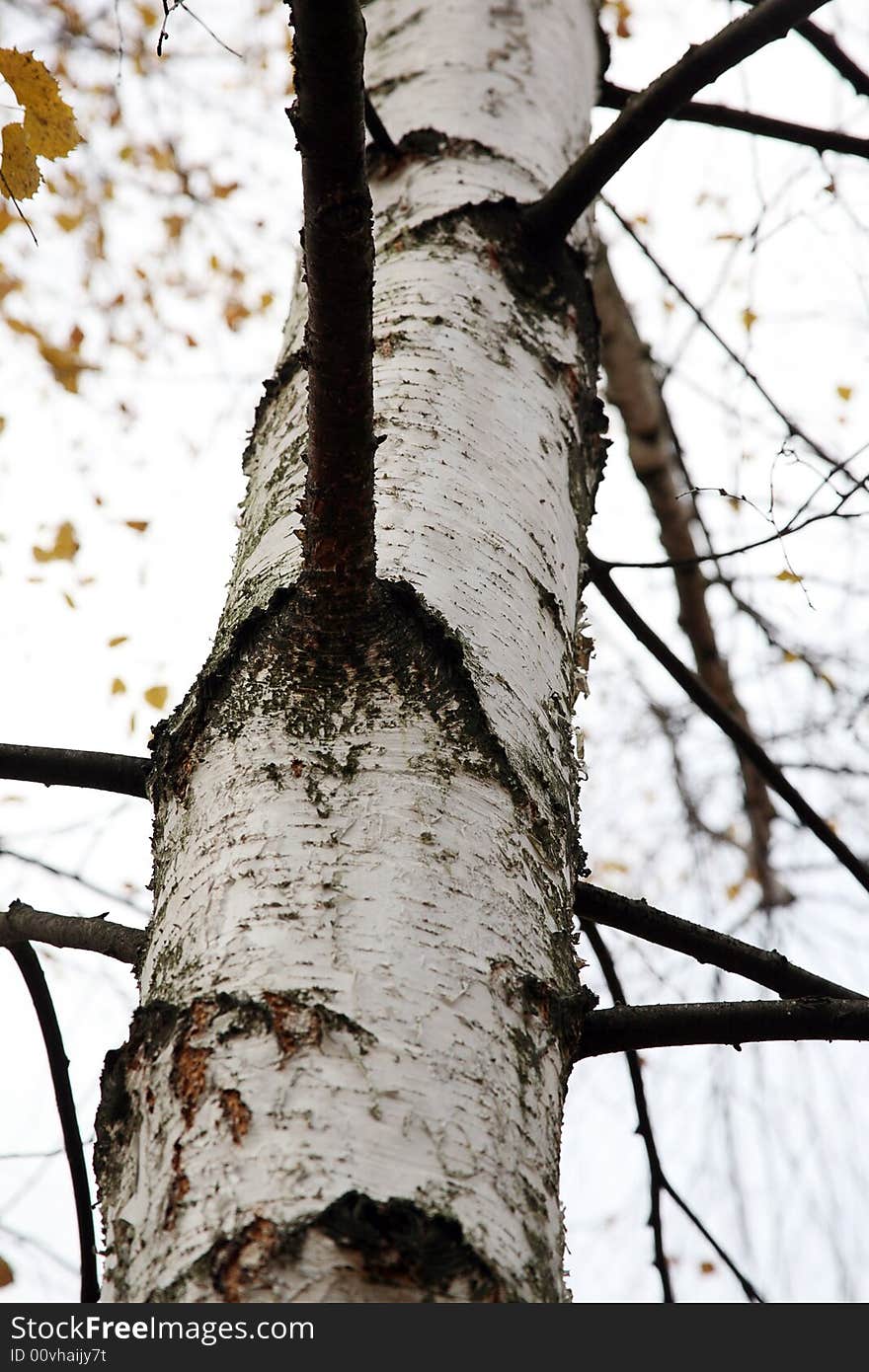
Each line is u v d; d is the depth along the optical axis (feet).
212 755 3.85
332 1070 3.09
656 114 5.49
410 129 6.34
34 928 5.16
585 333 5.94
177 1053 3.22
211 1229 2.87
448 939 3.40
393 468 4.56
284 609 4.02
